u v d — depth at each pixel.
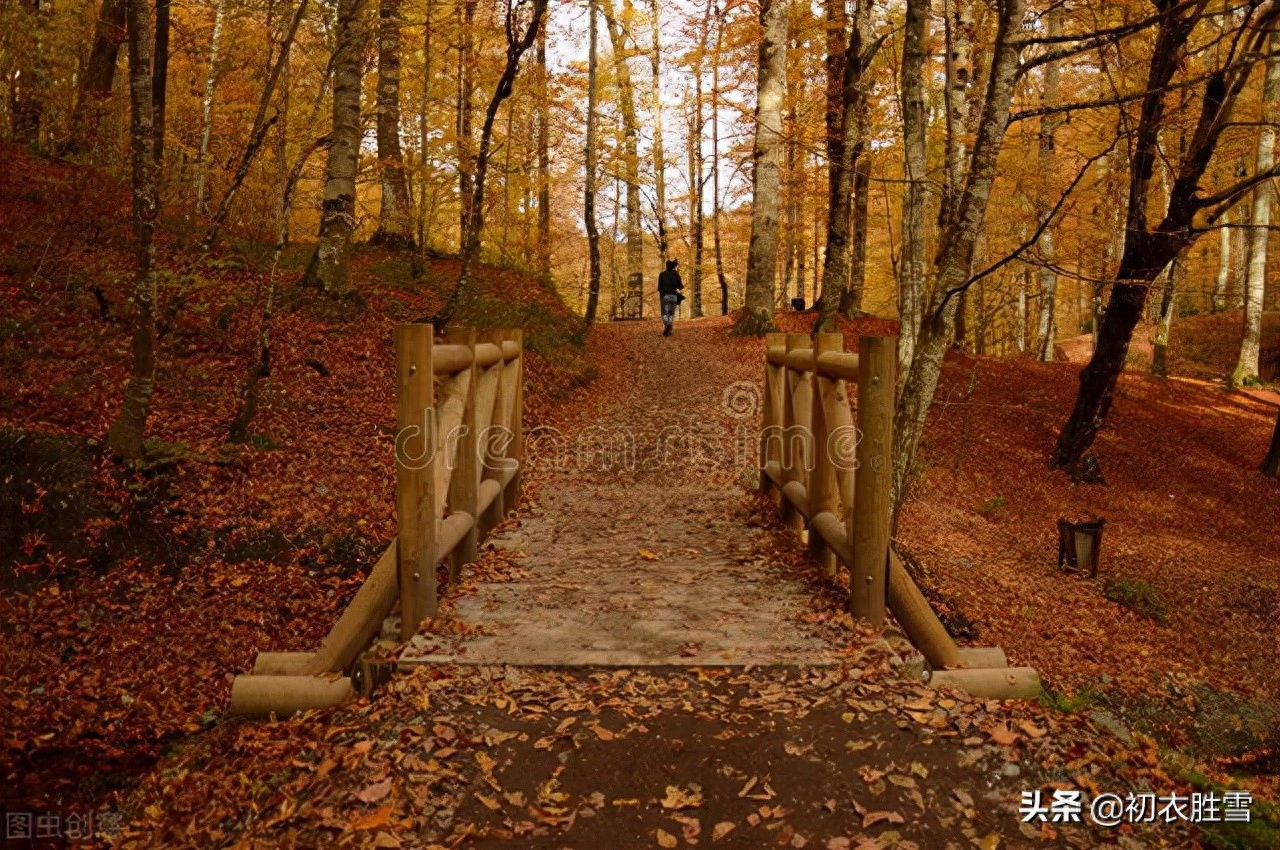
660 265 41.59
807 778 3.30
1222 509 13.52
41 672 4.92
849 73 16.41
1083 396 13.87
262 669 4.23
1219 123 10.62
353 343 10.91
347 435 8.79
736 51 18.64
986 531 11.15
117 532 6.23
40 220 9.88
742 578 5.63
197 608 5.84
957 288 7.29
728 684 4.02
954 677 4.27
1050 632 8.23
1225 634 9.04
